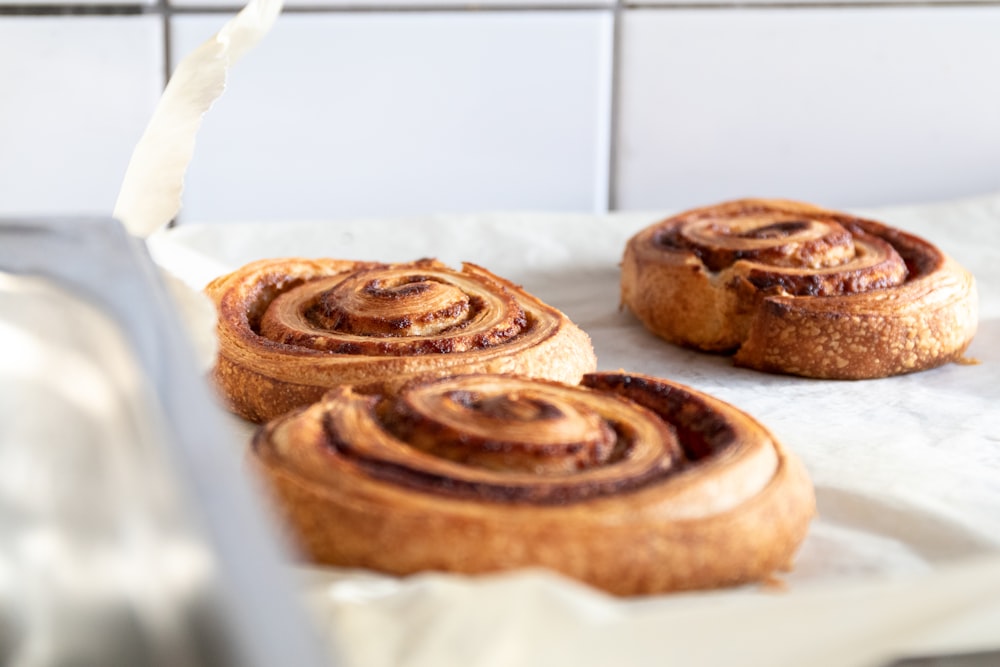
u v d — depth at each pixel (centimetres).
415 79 94
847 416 74
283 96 93
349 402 65
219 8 91
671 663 52
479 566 61
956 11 97
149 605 48
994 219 91
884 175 100
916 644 53
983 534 66
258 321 76
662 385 67
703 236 82
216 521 43
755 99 97
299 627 40
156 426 50
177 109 72
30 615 56
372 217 96
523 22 94
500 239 89
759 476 63
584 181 98
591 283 86
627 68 96
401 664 54
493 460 63
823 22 97
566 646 52
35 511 58
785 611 51
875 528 67
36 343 59
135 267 60
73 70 90
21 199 92
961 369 78
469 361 71
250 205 95
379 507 61
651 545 61
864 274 79
